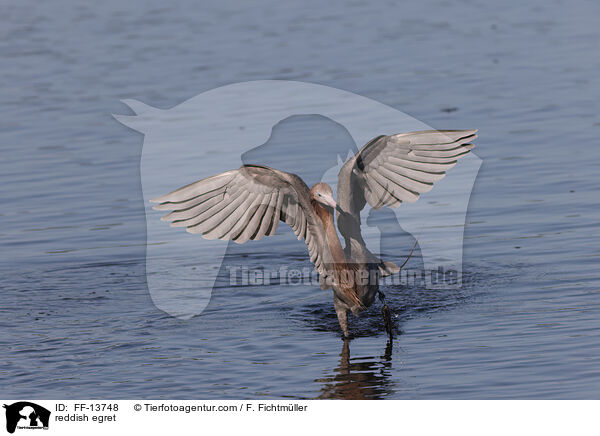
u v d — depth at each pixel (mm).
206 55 27422
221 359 10531
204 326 11781
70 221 16172
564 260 13258
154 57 27547
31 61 27938
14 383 9906
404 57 26391
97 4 37781
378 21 32062
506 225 14906
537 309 11523
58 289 13414
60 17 35094
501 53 26516
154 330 11648
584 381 9188
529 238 14281
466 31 29875
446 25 31016
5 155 19688
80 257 14711
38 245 15203
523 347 10258
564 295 11914
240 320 12000
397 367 9984
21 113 22641
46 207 16797
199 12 34938
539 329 10797
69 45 29953
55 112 22578
